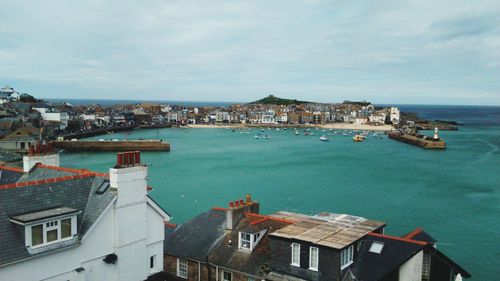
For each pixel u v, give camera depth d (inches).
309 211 3710.6
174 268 1523.1
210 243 1517.0
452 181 5211.6
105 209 1019.3
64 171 1212.5
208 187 4832.7
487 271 2319.1
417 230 1443.2
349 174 5831.7
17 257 854.5
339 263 1080.2
